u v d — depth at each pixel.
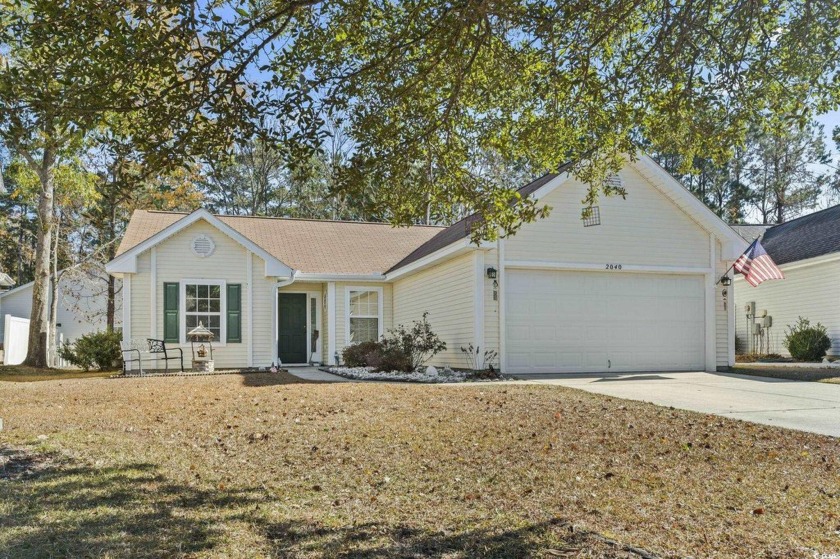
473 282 14.28
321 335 19.78
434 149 6.97
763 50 6.34
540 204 14.64
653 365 15.44
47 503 4.39
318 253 20.41
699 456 6.31
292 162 5.91
